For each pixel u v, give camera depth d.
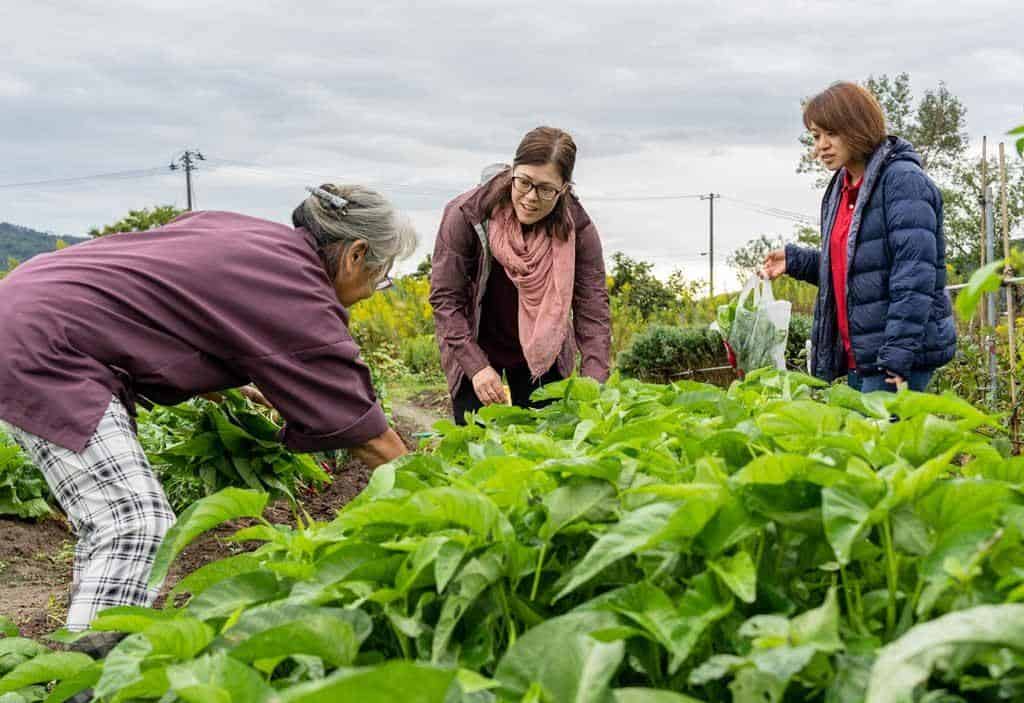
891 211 4.19
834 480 1.22
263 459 5.18
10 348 2.49
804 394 2.56
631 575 1.36
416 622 1.29
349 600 1.38
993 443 2.08
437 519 1.40
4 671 2.40
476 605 1.32
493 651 1.30
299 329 2.68
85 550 2.57
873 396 2.00
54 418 2.49
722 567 1.18
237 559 1.67
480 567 1.29
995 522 1.18
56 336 2.51
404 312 22.12
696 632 1.10
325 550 1.61
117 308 2.59
